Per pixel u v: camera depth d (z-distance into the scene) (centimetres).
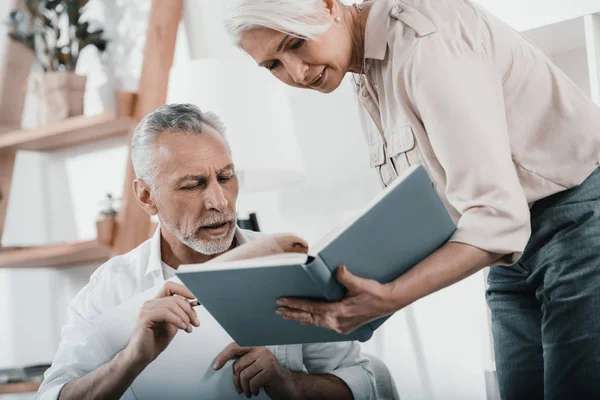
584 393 126
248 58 291
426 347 262
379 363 219
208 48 303
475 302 253
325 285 102
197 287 111
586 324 125
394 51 123
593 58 217
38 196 342
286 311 111
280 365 147
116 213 281
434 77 115
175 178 157
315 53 126
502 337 153
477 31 122
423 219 105
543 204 131
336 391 151
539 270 134
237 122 250
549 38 237
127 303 154
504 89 126
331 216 282
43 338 338
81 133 304
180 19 308
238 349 146
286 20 121
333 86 133
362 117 149
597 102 216
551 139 128
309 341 124
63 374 157
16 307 349
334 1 128
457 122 112
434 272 107
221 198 157
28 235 344
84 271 325
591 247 125
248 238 176
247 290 110
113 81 320
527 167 129
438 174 125
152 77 283
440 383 259
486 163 111
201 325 148
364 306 105
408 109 123
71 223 331
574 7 220
